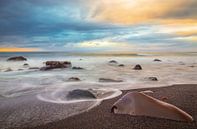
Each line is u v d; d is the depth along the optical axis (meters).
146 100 6.36
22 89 10.50
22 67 22.56
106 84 12.01
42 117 6.27
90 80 13.65
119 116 6.23
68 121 5.93
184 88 10.45
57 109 7.03
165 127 5.32
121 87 11.02
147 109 6.18
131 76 15.46
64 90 10.21
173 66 23.50
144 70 19.62
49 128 5.47
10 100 8.18
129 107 6.43
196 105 7.25
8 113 6.64
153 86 11.30
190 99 8.10
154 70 19.50
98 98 8.48
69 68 20.92
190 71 18.50
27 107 7.27
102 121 5.87
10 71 18.75
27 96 8.88
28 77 15.02
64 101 8.03
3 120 6.03
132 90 10.11
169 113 5.90
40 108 7.15
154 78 13.64
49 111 6.82
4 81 13.15
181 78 14.40
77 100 8.16
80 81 13.23
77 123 5.77
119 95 9.03
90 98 8.38
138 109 6.26
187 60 34.28
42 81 13.22
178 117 5.77
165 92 9.48
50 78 14.53
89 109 7.01
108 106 7.34
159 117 5.93
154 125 5.46
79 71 18.91
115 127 5.42
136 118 5.98
